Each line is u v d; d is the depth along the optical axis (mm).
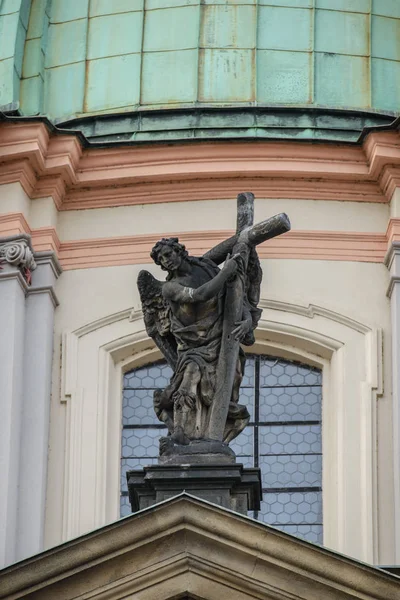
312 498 45125
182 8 48188
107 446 45219
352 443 44750
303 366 45938
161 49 47969
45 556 37594
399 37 48219
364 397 45062
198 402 38875
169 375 46000
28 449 44781
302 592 37500
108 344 45812
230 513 37406
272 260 46094
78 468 44906
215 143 46531
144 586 37594
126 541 37531
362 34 48094
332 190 46594
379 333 45531
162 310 39719
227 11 48094
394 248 45844
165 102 47531
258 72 47625
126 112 47375
